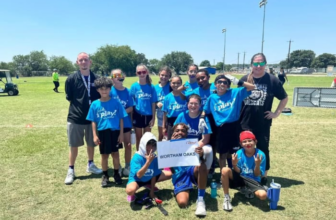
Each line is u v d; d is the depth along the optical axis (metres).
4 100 15.61
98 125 3.95
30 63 109.75
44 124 8.49
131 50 101.06
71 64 109.19
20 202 3.50
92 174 4.51
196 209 3.21
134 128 4.94
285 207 3.34
